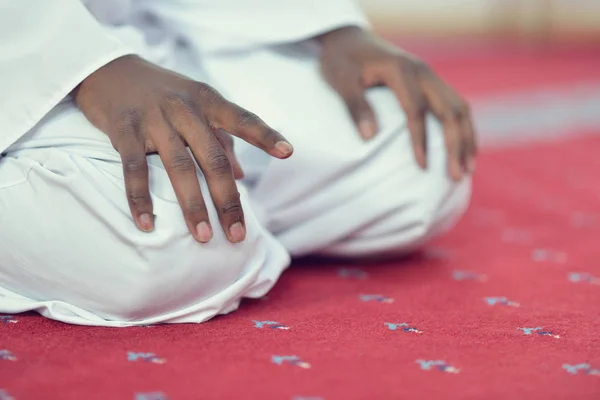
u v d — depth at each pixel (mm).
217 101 1217
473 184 2701
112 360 1038
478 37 9922
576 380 1015
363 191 1525
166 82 1240
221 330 1193
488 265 1697
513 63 7391
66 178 1163
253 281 1281
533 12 9922
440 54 7980
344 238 1595
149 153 1213
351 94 1552
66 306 1218
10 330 1163
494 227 2094
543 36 9859
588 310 1362
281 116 1526
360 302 1390
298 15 1673
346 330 1213
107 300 1192
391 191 1522
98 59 1271
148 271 1162
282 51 1700
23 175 1207
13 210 1200
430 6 9945
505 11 10023
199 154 1182
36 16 1272
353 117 1527
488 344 1159
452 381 999
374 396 941
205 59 1657
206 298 1242
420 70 1582
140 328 1197
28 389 928
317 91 1589
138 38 1524
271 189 1548
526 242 1927
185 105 1199
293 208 1558
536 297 1445
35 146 1246
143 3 1725
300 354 1086
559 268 1675
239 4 1663
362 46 1635
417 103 1538
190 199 1154
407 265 1687
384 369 1035
